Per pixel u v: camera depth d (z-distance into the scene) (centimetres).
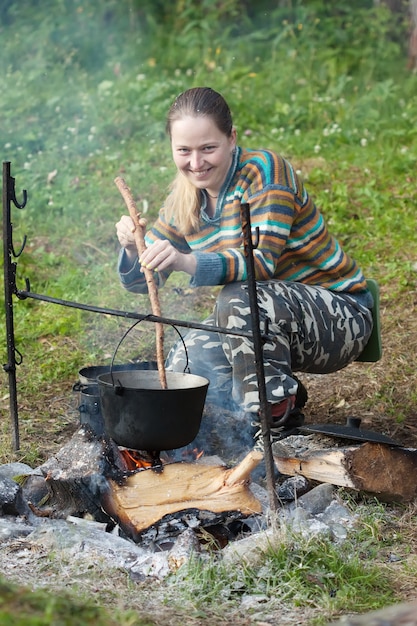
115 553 296
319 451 348
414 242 643
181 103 348
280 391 351
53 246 672
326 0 1163
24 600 236
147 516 306
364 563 299
